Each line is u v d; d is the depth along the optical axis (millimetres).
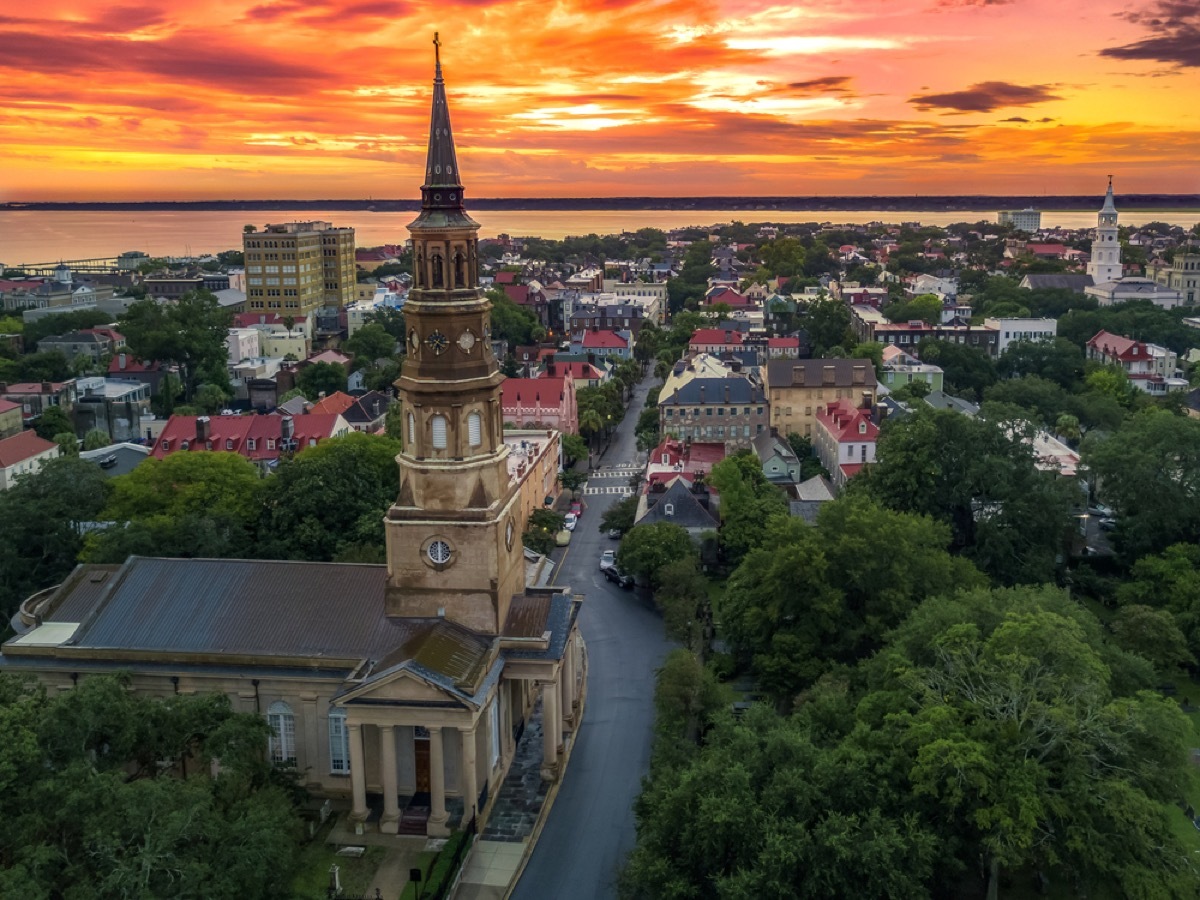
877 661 80938
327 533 114625
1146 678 78250
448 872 68125
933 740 63062
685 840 61438
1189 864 60844
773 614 94000
